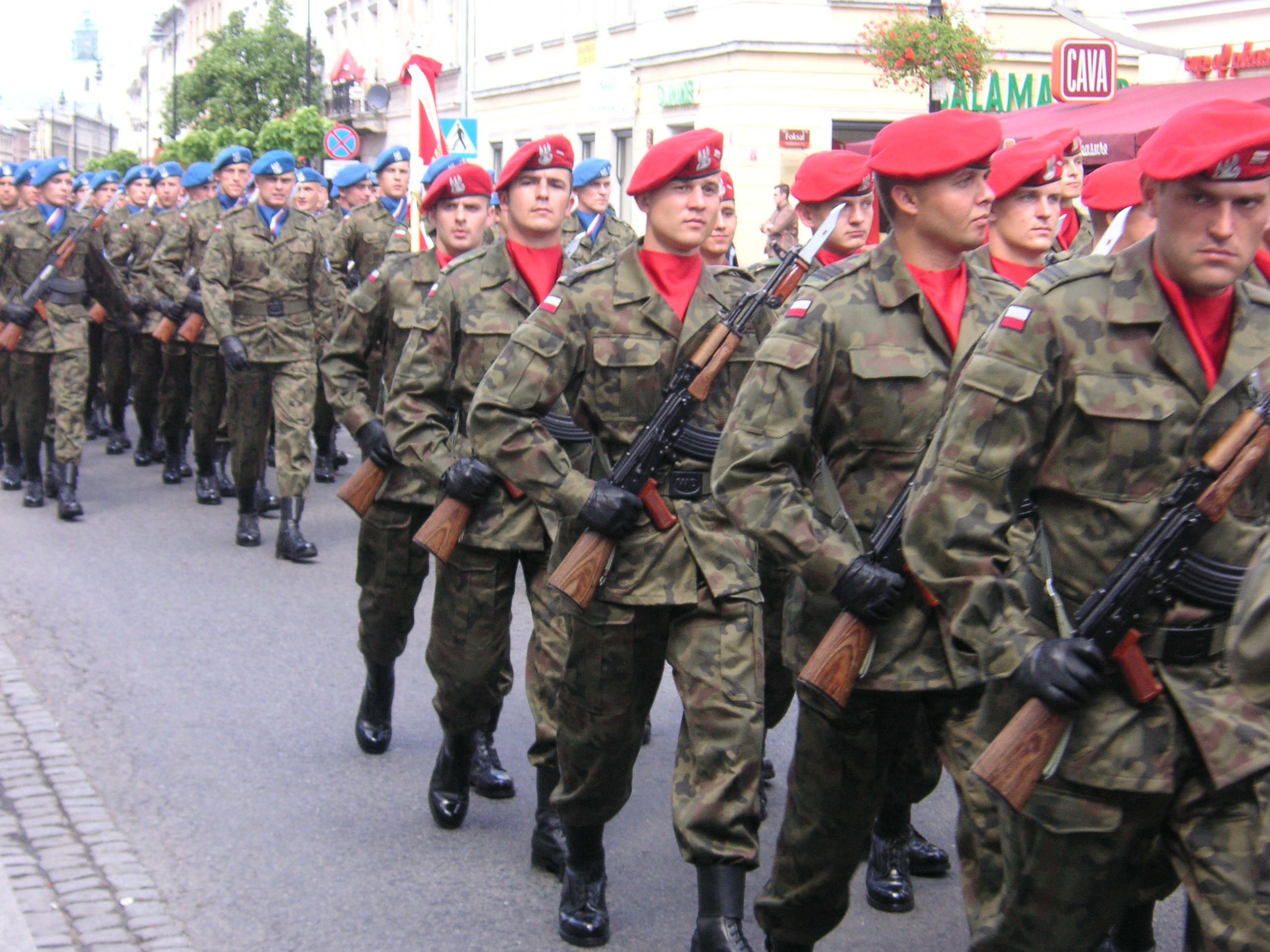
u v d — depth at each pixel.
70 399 9.44
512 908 4.04
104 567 8.12
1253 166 2.34
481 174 5.14
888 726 3.11
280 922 3.91
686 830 3.38
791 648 3.22
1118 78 16.92
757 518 3.04
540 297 4.46
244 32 40.31
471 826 4.64
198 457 10.12
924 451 3.06
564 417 4.06
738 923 3.32
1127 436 2.50
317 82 40.47
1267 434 2.44
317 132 30.73
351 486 5.02
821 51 20.95
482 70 31.53
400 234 10.48
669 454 3.54
